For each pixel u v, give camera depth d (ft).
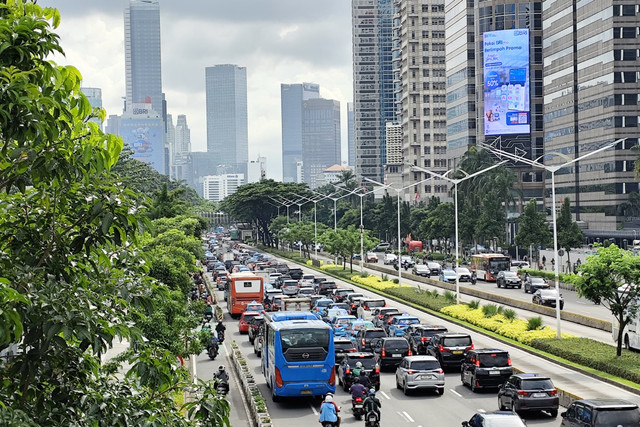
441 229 485.97
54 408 38.75
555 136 534.37
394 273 402.31
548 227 379.76
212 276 408.46
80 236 40.47
